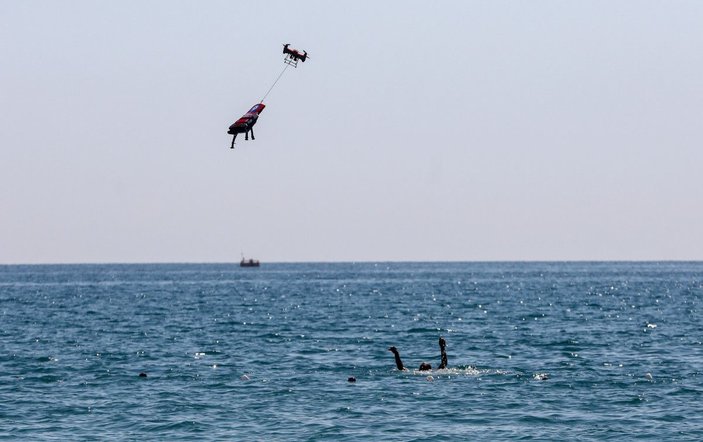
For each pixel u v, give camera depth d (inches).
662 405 4722.0
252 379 5689.0
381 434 4089.6
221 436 4069.9
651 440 3976.4
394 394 5059.1
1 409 4699.8
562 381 5511.8
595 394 5044.3
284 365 6412.4
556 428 4200.3
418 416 4456.2
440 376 5757.9
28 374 6018.7
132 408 4702.3
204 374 5949.8
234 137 4114.2
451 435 4069.9
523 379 5595.5
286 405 4753.9
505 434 4089.6
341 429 4185.5
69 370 6215.6
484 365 6368.1
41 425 4308.6
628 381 5516.7
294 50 4065.0
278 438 4028.1
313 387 5329.7
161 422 4352.9
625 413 4522.6
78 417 4488.2
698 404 4746.6
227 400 4913.9
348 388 5280.5
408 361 6683.1
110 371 6146.7
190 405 4776.1
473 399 4894.2
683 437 4018.2
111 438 4042.8
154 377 5826.8
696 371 5969.5
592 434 4084.6
